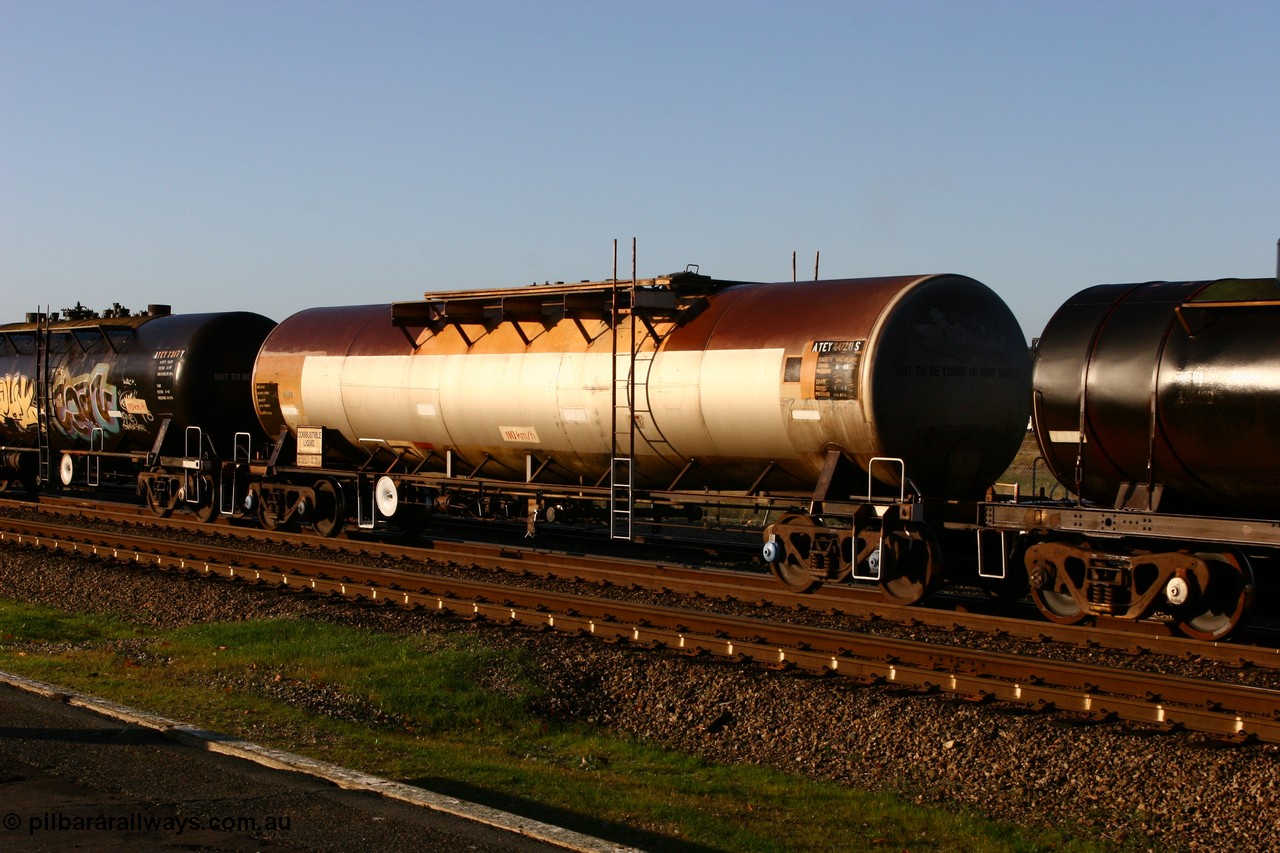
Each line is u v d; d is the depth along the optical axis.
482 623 14.47
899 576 15.38
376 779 8.20
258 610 15.59
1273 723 9.28
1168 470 12.79
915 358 15.23
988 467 16.62
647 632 13.19
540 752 10.31
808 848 7.86
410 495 21.75
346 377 21.42
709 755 10.52
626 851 6.93
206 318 25.00
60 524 24.73
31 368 28.75
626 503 18.30
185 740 9.19
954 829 8.31
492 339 19.42
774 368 15.82
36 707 10.09
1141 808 8.62
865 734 10.30
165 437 25.22
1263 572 13.13
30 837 7.05
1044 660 11.25
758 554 19.77
